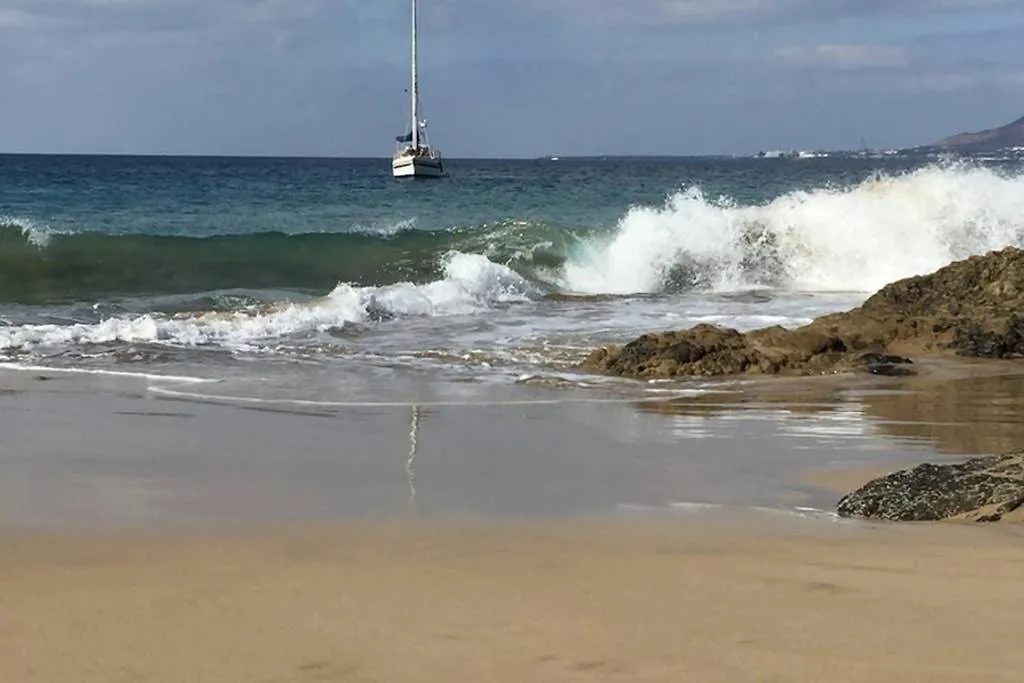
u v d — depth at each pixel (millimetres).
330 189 48562
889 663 4051
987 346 13062
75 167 86312
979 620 4531
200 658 4070
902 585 5039
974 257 15109
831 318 14102
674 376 11883
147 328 13805
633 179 68812
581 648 4188
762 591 4934
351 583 5051
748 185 58281
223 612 4598
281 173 77062
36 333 13344
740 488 7312
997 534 6039
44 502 6707
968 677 3928
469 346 13625
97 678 3885
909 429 9336
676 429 9297
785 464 8047
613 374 12000
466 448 8508
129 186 49719
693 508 6746
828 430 9281
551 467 7902
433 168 66875
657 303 18141
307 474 7617
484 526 6258
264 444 8539
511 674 3934
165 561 5438
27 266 19375
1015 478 6719
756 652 4148
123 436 8727
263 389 10820
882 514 6535
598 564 5406
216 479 7426
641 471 7797
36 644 4203
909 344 13398
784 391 11125
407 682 3859
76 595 4828
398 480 7469
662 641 4266
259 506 6703
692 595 4875
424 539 5941
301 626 4422
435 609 4648
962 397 10828
